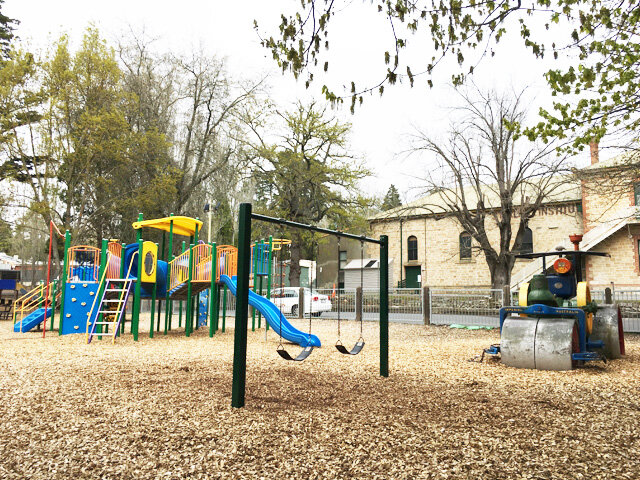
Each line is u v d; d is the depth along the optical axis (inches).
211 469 123.0
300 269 1375.5
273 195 1403.8
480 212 928.3
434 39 206.2
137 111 1138.7
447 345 419.8
